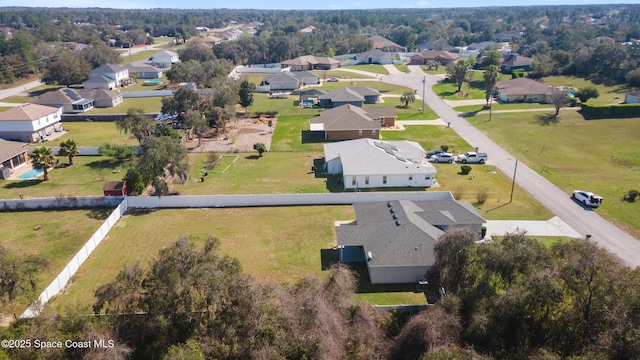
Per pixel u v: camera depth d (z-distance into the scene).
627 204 47.03
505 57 150.38
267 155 64.94
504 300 23.02
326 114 77.94
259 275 35.12
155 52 191.25
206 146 69.00
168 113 82.75
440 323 22.89
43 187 53.38
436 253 29.88
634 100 88.00
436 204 42.81
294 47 165.00
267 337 20.91
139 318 22.66
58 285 32.94
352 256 37.78
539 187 52.00
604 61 115.75
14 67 129.75
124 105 98.88
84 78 119.19
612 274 22.20
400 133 75.19
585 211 45.69
